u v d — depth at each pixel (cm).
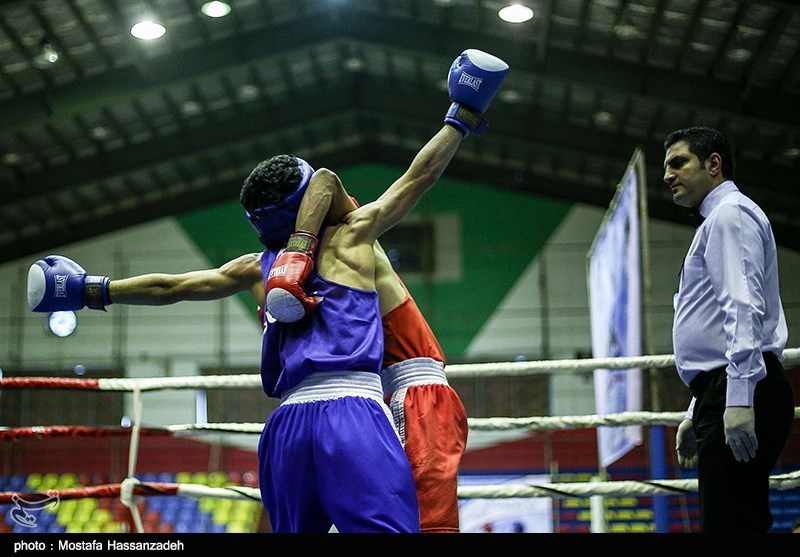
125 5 979
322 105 1301
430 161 236
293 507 210
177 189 1446
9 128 1073
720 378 243
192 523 1242
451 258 1435
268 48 1102
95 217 1436
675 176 266
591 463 1270
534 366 369
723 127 1159
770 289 249
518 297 1412
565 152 1260
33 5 943
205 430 380
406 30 1098
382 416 211
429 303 1416
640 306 545
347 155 1485
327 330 214
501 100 1244
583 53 1070
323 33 1105
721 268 241
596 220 1438
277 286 209
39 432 374
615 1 962
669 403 1043
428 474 260
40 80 1073
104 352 1391
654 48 1034
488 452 1295
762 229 248
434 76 1253
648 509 1188
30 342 1396
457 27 1092
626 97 1152
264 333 228
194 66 1099
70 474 1291
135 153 1279
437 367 273
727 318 235
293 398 213
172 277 248
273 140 1419
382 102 1299
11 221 1374
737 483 237
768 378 241
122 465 1298
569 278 1415
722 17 944
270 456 214
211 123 1291
